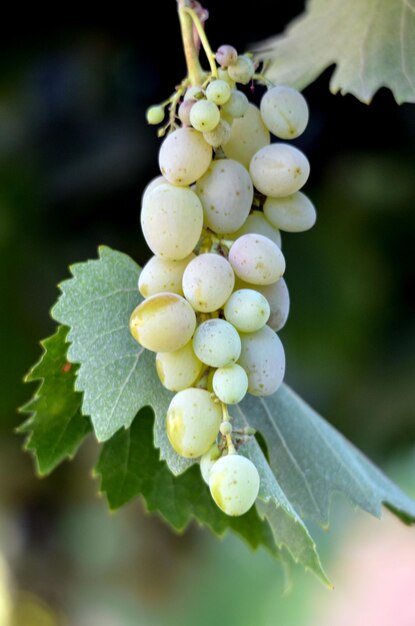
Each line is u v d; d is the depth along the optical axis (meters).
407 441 1.27
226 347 0.55
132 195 1.11
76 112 1.09
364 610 2.08
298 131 0.59
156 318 0.55
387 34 0.67
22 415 1.16
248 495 0.54
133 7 1.04
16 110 1.08
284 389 0.68
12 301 1.10
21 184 1.09
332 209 1.10
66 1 1.05
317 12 0.70
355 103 1.02
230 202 0.57
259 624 1.81
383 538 2.27
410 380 1.18
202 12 0.60
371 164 1.08
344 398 1.20
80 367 0.60
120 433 0.66
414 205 1.09
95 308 0.61
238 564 1.84
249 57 0.59
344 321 1.13
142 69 1.08
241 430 0.57
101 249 0.62
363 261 1.12
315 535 1.98
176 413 0.56
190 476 0.67
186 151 0.56
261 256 0.57
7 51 1.07
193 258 0.58
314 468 0.66
